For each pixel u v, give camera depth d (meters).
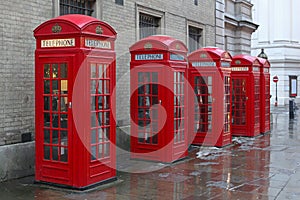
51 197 6.64
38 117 7.30
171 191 7.11
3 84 7.79
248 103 14.19
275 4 38.34
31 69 8.39
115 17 10.93
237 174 8.46
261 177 8.22
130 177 8.09
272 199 6.71
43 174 7.30
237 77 14.28
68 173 7.02
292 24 38.81
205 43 16.30
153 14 12.65
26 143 8.11
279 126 18.19
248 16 21.44
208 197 6.79
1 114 7.75
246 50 21.25
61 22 6.91
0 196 6.69
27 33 8.32
